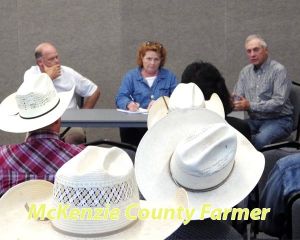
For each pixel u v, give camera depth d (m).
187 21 5.32
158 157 1.34
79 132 4.11
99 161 1.13
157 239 1.07
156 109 2.34
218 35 5.30
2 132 5.57
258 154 1.39
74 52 5.44
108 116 3.69
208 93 2.35
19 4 5.42
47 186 1.25
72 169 1.09
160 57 4.26
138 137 3.86
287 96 4.26
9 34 5.47
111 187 1.07
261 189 2.29
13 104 2.12
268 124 4.25
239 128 2.40
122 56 5.42
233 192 1.31
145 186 1.31
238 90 4.55
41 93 1.86
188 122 1.37
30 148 1.63
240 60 5.31
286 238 1.86
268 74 4.37
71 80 4.54
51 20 5.41
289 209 1.74
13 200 1.22
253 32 5.26
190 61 5.36
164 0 5.31
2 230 1.16
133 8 5.35
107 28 5.39
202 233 1.40
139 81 4.26
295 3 5.18
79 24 5.40
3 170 1.62
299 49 5.23
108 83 5.47
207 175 1.27
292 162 1.83
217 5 5.27
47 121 1.76
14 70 5.52
